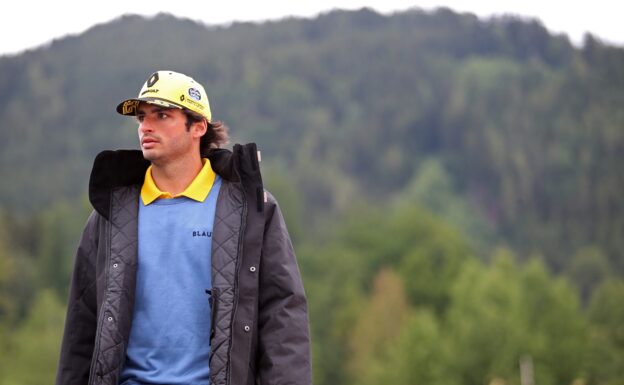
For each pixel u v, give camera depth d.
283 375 7.26
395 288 129.25
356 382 113.12
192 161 7.57
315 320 123.38
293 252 7.61
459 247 160.38
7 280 121.62
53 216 150.62
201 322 7.30
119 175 7.55
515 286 119.50
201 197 7.50
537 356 102.25
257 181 7.44
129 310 7.28
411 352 101.75
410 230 158.88
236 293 7.26
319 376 117.00
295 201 157.00
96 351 7.19
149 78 7.53
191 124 7.54
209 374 7.18
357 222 162.88
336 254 144.25
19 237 147.75
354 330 120.25
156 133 7.43
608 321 126.44
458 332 105.81
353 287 132.00
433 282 149.88
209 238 7.41
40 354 85.81
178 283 7.33
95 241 7.58
